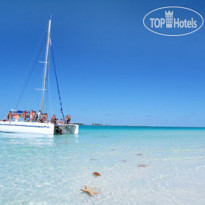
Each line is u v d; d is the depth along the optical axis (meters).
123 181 5.55
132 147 12.34
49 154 9.30
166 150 11.25
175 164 7.72
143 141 16.70
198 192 4.84
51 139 16.17
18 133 19.67
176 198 4.46
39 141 14.45
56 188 4.95
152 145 13.60
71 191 4.77
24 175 5.93
